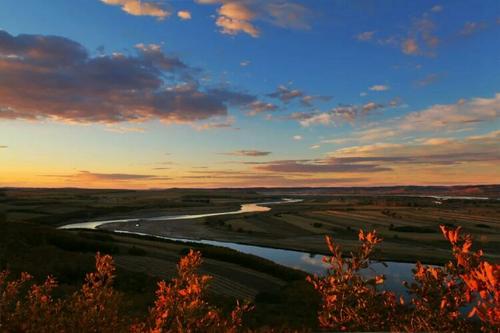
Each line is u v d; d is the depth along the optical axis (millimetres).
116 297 5383
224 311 20344
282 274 40031
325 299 4395
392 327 3904
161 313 4422
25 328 5066
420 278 3869
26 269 27641
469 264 3279
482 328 2594
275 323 19328
